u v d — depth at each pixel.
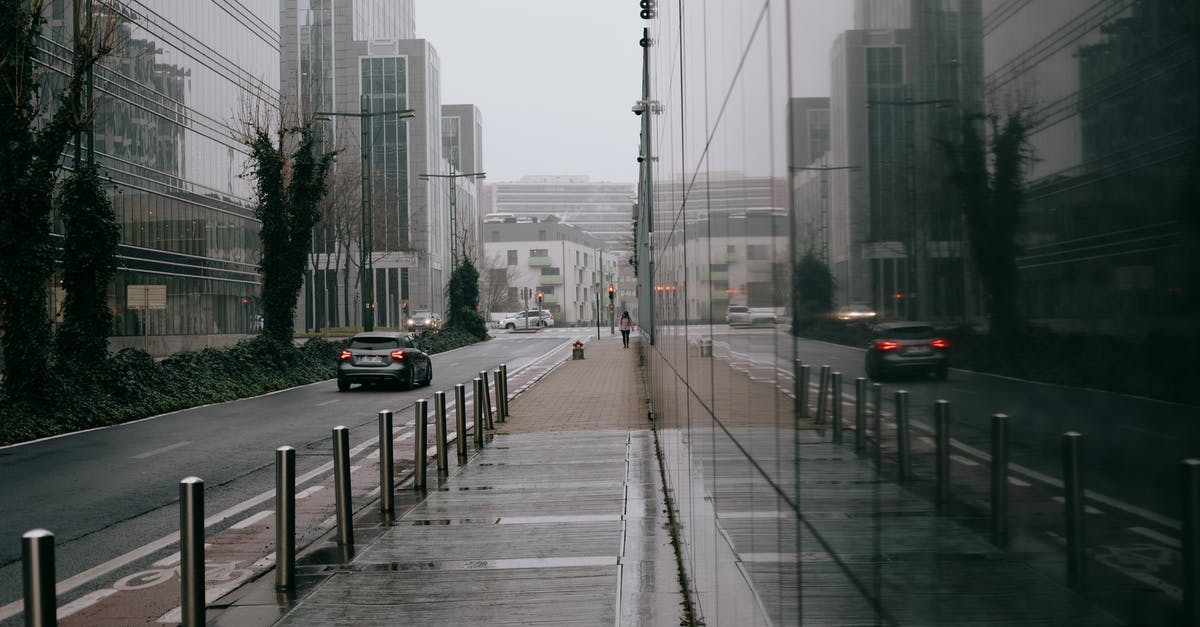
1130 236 0.95
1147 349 0.93
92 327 20.59
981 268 1.25
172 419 19.16
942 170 1.36
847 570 1.90
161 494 10.69
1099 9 0.99
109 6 19.41
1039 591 1.12
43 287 17.36
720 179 4.28
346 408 21.44
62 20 35.53
